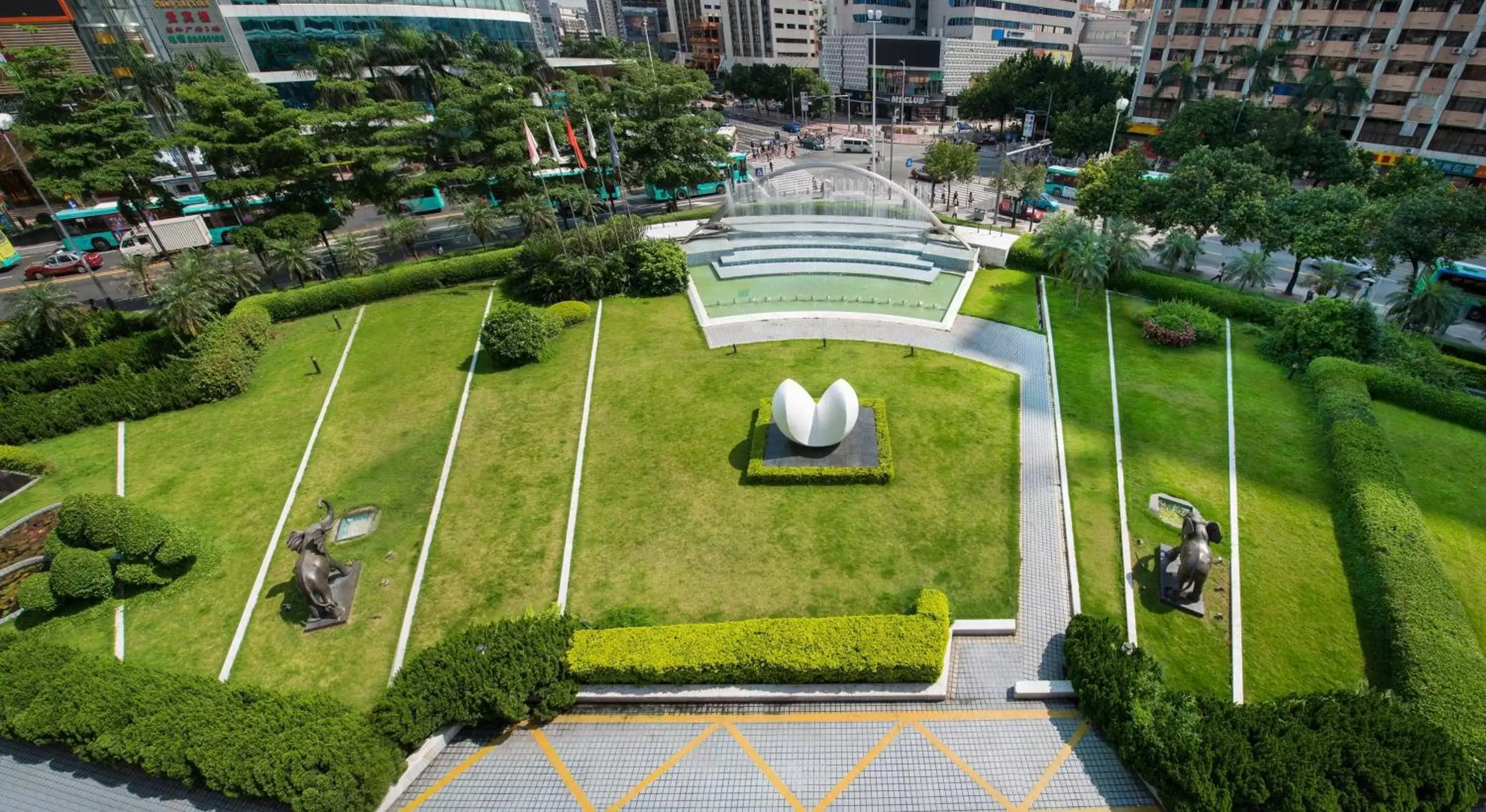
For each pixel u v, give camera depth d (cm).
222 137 3959
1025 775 1419
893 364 2983
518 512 2219
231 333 3275
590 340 3356
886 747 1488
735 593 1859
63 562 1891
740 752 1495
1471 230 2894
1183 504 2122
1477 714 1403
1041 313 3447
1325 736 1324
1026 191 5109
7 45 5703
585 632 1672
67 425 2814
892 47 9950
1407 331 3011
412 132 4603
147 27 7019
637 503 2220
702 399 2783
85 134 4034
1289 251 3578
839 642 1602
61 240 5547
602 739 1541
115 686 1549
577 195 4481
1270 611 1756
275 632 1847
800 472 2248
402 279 4034
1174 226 4222
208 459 2609
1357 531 1934
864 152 8256
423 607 1894
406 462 2511
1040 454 2366
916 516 2100
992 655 1675
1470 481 2186
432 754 1514
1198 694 1523
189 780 1395
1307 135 5022
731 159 5606
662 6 19550
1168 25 7194
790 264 4172
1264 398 2659
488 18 8856
